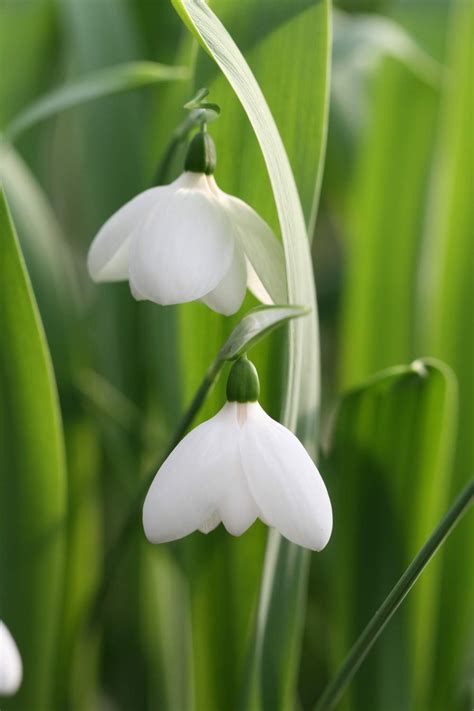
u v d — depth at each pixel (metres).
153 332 0.51
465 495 0.41
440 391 0.47
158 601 0.57
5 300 0.45
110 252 0.41
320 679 0.59
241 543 0.47
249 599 0.48
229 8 0.44
